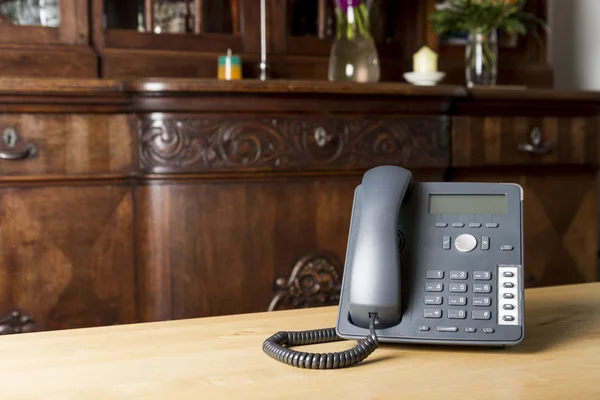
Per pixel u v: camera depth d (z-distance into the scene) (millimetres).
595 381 560
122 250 1843
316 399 525
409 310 668
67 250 1802
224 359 625
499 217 694
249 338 693
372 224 687
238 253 1879
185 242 1839
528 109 2178
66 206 1793
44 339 688
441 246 689
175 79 1768
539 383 556
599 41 2846
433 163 2051
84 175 1798
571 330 719
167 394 538
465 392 537
